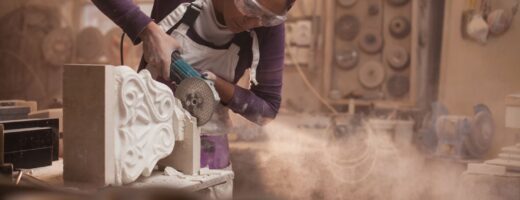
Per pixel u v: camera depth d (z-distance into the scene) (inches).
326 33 183.9
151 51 72.0
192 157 68.1
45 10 195.9
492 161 122.7
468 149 144.4
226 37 78.0
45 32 196.2
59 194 22.1
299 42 183.8
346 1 186.1
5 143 66.4
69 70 59.4
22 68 199.6
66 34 194.1
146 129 63.3
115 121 59.7
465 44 156.9
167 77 71.9
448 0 160.1
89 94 58.6
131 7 72.1
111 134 59.1
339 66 189.2
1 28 199.2
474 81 155.3
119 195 21.0
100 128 58.4
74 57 193.0
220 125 77.0
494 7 151.2
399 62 180.1
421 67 169.9
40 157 71.2
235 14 72.1
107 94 58.1
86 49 190.4
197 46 77.1
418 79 170.1
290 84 186.4
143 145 62.7
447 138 145.0
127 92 59.8
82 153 59.6
